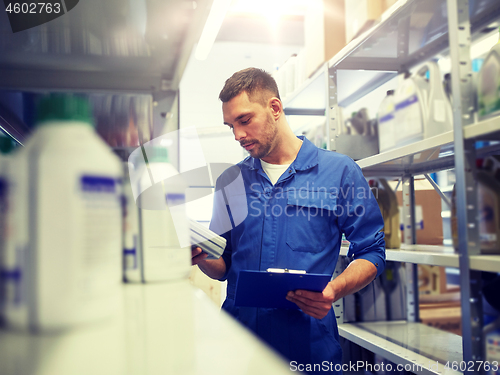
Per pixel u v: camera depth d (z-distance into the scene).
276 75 3.06
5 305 0.29
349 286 1.20
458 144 1.13
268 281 0.99
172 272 0.50
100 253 0.31
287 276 0.96
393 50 1.92
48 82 0.81
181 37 0.73
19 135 1.08
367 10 1.67
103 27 0.70
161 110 0.83
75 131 0.30
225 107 1.41
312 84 2.29
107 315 0.32
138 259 0.49
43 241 0.29
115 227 0.33
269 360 0.25
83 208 0.30
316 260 1.33
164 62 0.81
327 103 2.06
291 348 1.27
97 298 0.31
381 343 1.71
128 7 0.65
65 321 0.29
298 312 1.28
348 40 1.89
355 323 2.08
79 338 0.28
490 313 1.09
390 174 2.20
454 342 1.71
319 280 0.96
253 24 3.95
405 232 2.12
